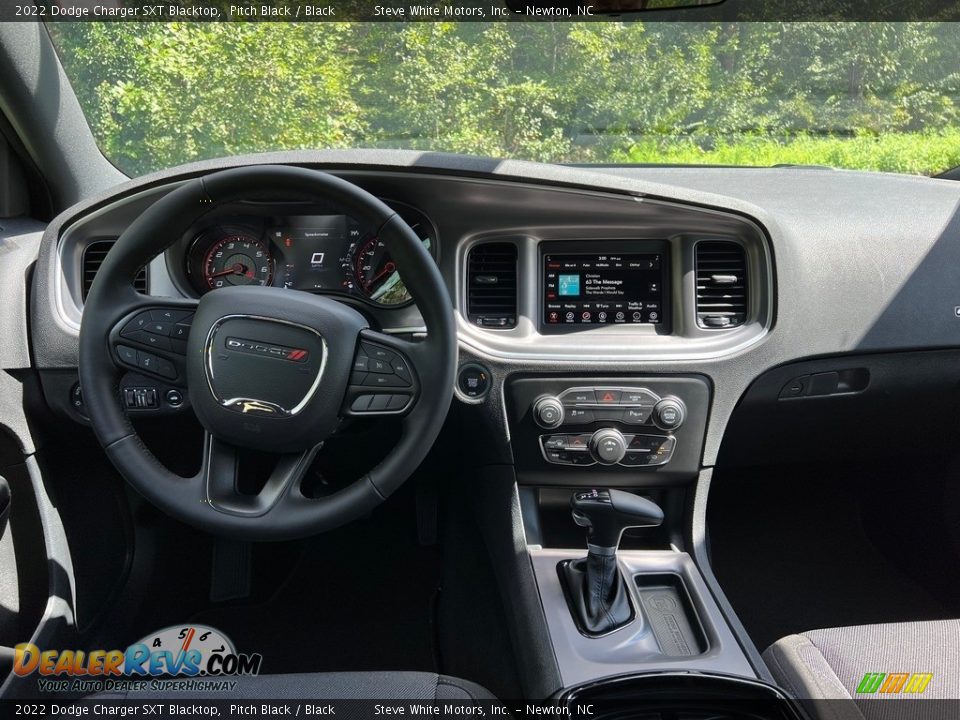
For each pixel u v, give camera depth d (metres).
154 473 1.28
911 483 2.12
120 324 1.30
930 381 1.77
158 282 1.65
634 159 1.95
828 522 2.34
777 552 2.24
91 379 1.29
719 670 1.29
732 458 1.94
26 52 1.72
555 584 1.51
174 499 1.27
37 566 1.65
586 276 1.67
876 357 1.73
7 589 1.63
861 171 2.06
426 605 2.06
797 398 1.73
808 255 1.66
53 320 1.62
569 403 1.60
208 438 1.30
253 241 1.63
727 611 1.45
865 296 1.68
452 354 1.27
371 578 2.16
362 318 1.29
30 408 1.65
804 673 1.23
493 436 1.64
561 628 1.39
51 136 1.84
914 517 2.12
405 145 1.91
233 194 1.26
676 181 2.06
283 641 1.92
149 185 1.60
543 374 1.61
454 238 1.65
